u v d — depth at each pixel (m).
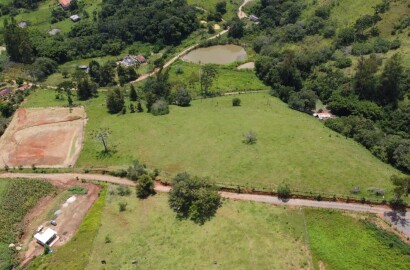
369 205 89.81
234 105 144.75
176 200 92.88
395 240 82.06
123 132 125.31
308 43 182.50
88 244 87.00
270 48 187.38
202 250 83.75
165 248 85.12
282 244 83.56
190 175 100.62
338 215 88.50
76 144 122.06
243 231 86.62
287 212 90.38
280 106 144.88
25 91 160.12
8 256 86.44
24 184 105.69
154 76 174.62
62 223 93.44
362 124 124.31
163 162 109.44
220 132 120.12
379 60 146.50
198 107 143.62
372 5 183.50
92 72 178.25
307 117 136.62
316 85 152.50
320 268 79.50
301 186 95.62
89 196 100.69
